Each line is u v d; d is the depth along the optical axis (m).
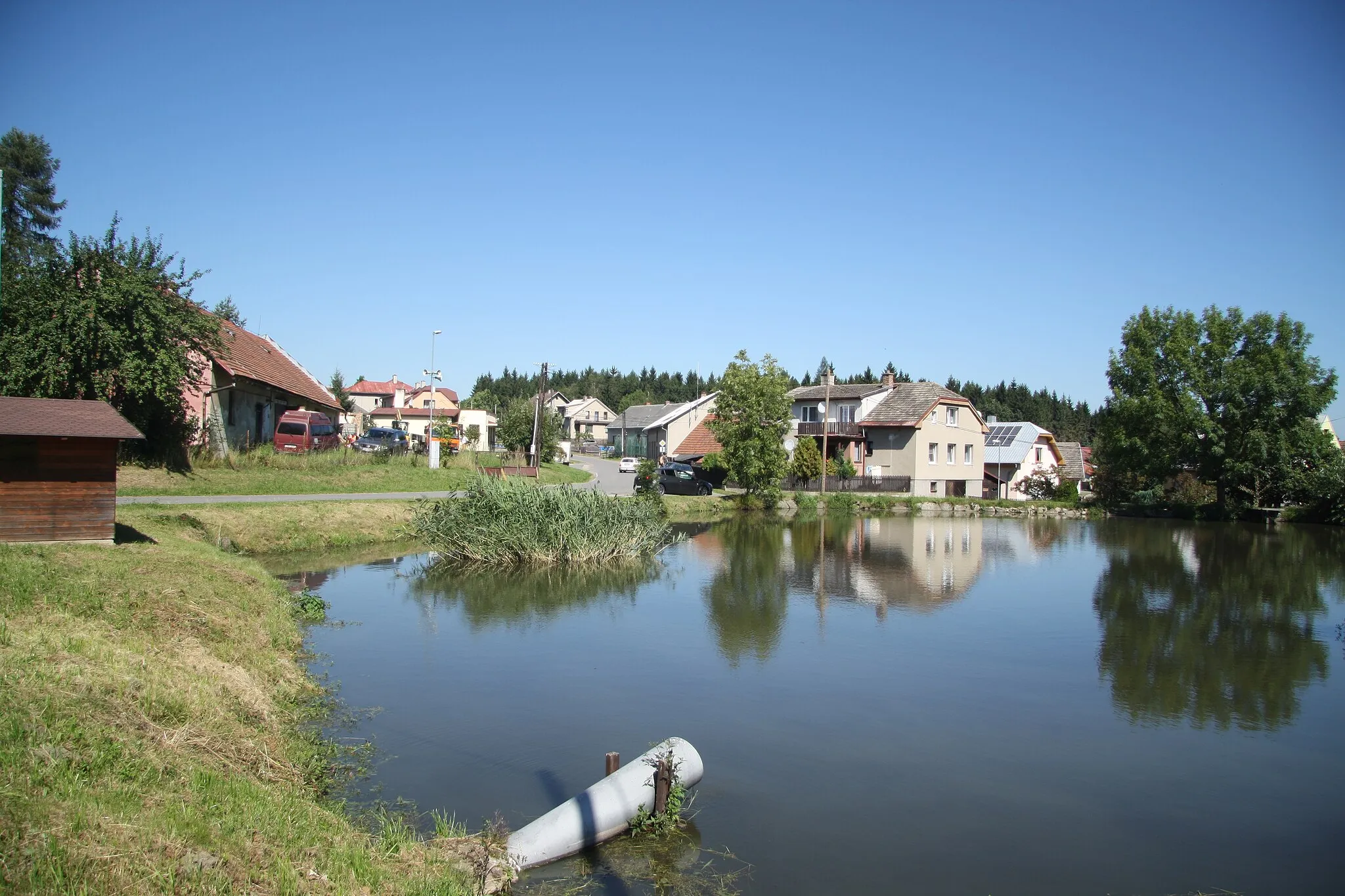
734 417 47.53
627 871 7.61
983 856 8.14
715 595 21.19
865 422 58.00
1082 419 124.19
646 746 10.62
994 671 14.86
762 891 7.30
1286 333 49.69
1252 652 16.58
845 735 11.36
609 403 151.88
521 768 9.75
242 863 5.55
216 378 33.00
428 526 24.45
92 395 25.78
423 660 14.20
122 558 14.35
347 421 75.94
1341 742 11.59
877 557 29.44
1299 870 8.09
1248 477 50.41
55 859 4.83
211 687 9.16
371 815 8.17
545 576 23.22
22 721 6.38
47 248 27.06
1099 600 22.11
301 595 17.58
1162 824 9.01
